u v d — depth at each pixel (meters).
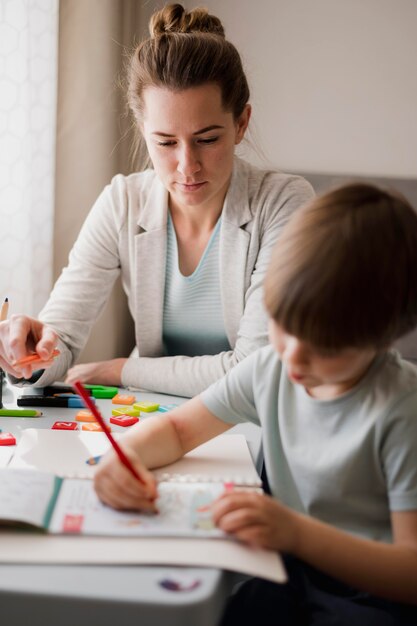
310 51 2.28
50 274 1.77
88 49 1.88
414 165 2.31
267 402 0.87
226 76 1.16
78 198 1.91
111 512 0.71
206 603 0.57
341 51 2.27
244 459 0.90
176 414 0.91
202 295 1.37
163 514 0.71
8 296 1.64
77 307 1.35
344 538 0.68
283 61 2.29
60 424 1.03
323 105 2.30
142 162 1.77
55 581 0.59
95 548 0.64
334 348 0.70
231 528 0.66
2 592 0.57
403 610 0.71
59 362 1.27
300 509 0.84
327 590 0.76
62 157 1.88
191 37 1.16
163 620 0.56
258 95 2.30
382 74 2.28
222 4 2.27
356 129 2.30
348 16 2.26
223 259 1.33
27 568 0.61
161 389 1.27
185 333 1.42
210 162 1.18
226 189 1.33
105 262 1.40
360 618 0.69
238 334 1.30
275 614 0.71
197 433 0.90
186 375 1.25
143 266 1.36
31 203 1.67
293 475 0.83
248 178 1.35
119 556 0.62
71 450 0.91
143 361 1.30
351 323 0.69
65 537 0.66
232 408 0.91
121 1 2.08
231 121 1.20
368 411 0.77
